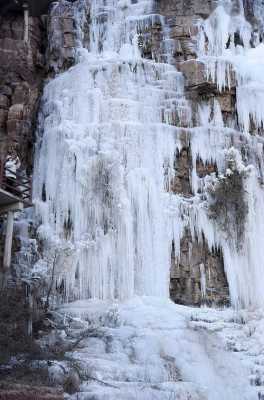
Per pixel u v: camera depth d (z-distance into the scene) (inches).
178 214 803.4
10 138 870.4
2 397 430.0
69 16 992.2
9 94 911.7
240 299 776.9
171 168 827.4
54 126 864.9
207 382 550.9
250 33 1000.9
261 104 891.4
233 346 649.6
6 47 943.0
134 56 912.3
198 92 884.0
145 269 762.8
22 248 783.1
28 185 831.7
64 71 956.6
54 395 452.4
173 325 639.8
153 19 964.6
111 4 1000.2
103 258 759.7
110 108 841.5
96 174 799.1
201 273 791.1
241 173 823.1
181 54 942.4
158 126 838.5
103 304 708.0
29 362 503.2
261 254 800.3
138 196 790.5
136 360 565.9
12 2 976.9
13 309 575.2
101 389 469.4
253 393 557.6
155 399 472.1
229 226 804.0
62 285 753.6
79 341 567.2
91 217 783.7
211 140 853.8
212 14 970.7
